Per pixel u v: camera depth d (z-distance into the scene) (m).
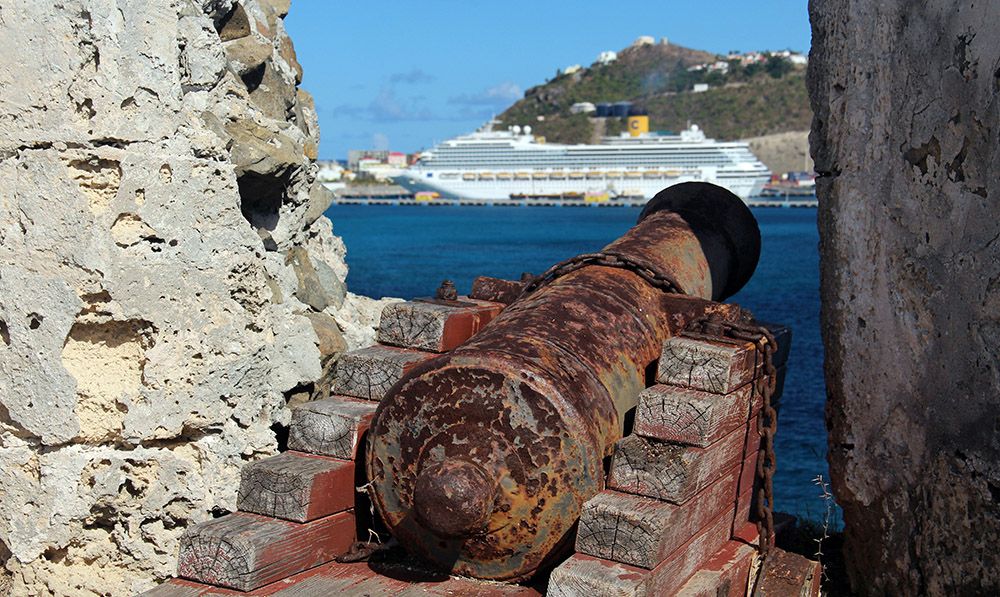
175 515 4.54
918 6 4.13
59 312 4.23
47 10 4.15
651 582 3.51
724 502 4.12
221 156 4.57
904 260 4.22
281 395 4.93
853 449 4.47
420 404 3.82
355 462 4.12
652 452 3.70
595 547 3.58
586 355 4.02
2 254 4.27
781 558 4.19
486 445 3.74
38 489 4.35
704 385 3.94
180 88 4.43
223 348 4.56
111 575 4.51
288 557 3.84
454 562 3.92
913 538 4.27
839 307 4.45
